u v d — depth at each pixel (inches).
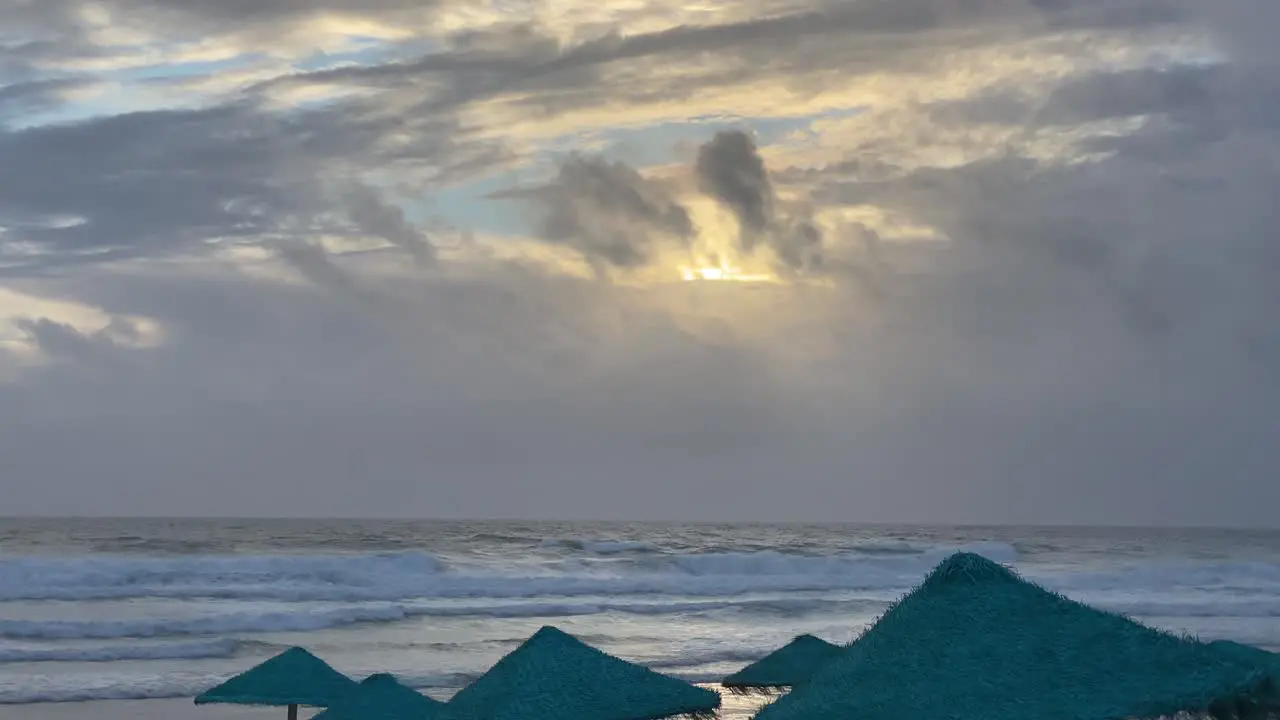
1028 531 7111.2
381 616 1553.9
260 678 581.6
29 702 958.4
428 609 1612.9
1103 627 298.0
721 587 1977.1
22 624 1322.6
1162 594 1999.3
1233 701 277.0
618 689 407.5
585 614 1628.9
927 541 4079.7
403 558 2154.3
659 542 3548.2
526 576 2068.2
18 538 3262.8
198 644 1255.5
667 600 1795.0
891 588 2012.8
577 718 390.9
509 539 3385.8
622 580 1948.8
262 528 4783.5
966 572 318.7
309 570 1921.8
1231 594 2009.1
